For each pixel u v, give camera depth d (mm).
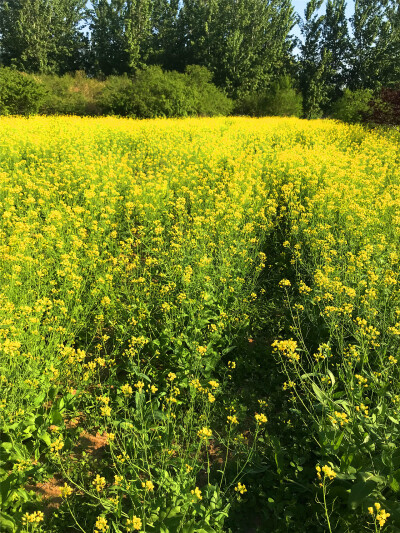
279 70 49469
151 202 8031
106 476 3160
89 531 2750
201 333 4383
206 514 2654
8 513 2785
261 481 3145
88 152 10961
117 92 28391
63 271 4934
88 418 3637
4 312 4039
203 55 46500
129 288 5215
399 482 2598
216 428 3688
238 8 45875
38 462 3221
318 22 51906
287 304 5391
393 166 11391
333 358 4367
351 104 24500
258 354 4625
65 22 49406
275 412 3912
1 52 48406
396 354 3840
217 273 5355
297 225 6855
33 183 8125
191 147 12328
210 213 7059
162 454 3018
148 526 2551
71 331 4371
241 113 37781
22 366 3568
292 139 16172
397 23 49656
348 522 2689
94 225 6508
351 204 6902
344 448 2945
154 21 51719
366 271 5461
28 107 26344
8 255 4883
